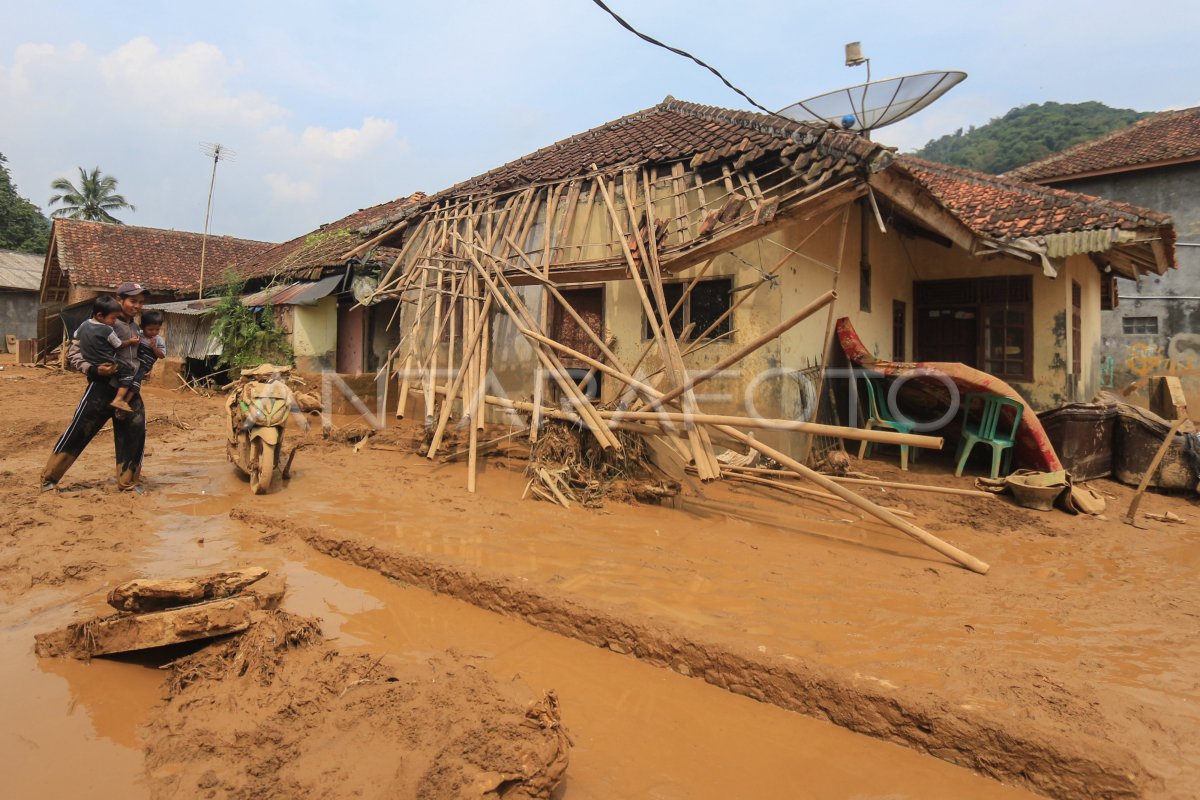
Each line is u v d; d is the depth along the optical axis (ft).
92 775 7.43
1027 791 8.42
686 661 10.93
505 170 39.83
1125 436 30.40
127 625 9.96
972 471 29.22
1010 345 35.88
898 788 8.33
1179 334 57.47
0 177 130.21
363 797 6.94
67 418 32.04
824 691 9.82
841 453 28.25
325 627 11.64
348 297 49.06
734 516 21.01
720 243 23.49
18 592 12.13
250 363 47.39
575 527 18.54
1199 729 9.18
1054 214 32.19
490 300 28.04
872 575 15.83
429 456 27.02
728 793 7.98
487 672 10.21
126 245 79.10
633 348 30.32
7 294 97.35
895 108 26.81
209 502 19.26
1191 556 19.17
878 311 35.09
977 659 11.14
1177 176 56.85
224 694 8.98
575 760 8.43
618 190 31.04
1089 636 12.67
